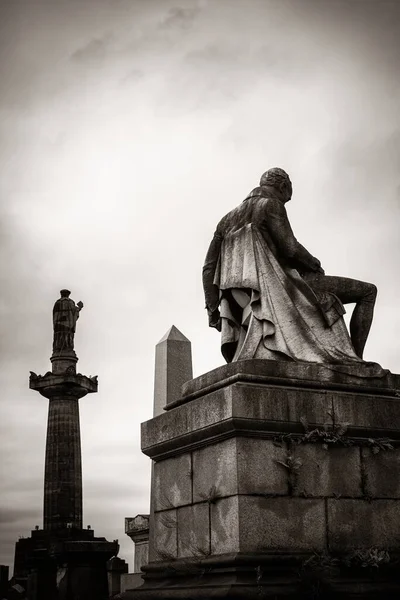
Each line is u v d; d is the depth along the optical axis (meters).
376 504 8.26
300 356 8.67
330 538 7.91
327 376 8.51
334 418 8.27
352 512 8.11
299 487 7.93
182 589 7.84
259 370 8.23
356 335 9.56
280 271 9.10
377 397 8.61
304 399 8.18
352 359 8.82
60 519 35.56
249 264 9.15
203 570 7.83
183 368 13.75
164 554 8.74
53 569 23.47
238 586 7.19
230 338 9.38
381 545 8.14
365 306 9.62
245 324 9.20
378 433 8.48
